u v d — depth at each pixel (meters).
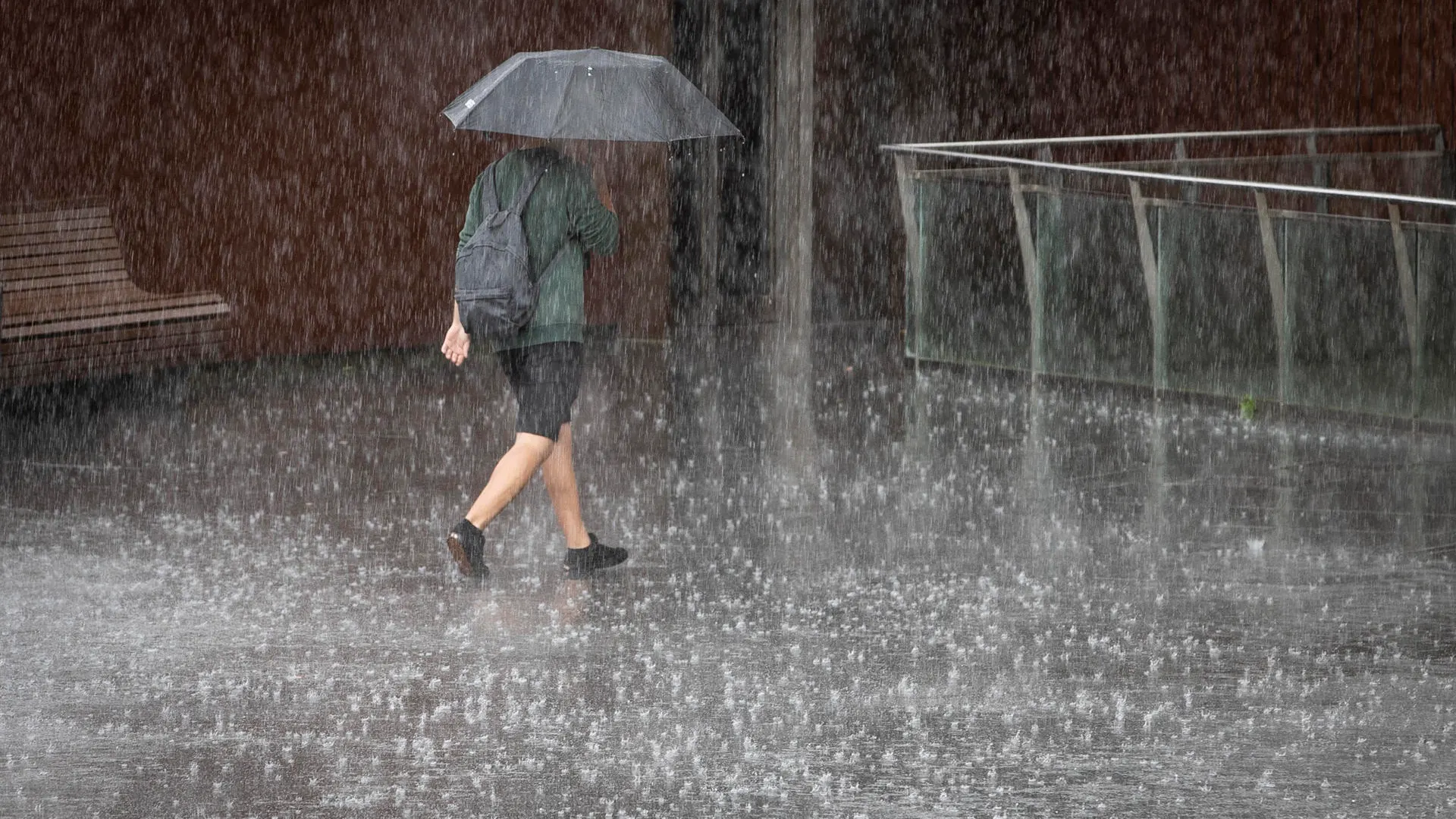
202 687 15.05
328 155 39.25
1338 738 13.81
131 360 31.16
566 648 16.31
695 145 43.19
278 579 18.89
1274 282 29.11
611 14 42.22
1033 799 12.54
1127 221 31.22
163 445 27.20
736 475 24.81
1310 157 38.59
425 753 13.46
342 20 39.25
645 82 19.05
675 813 12.27
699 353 38.81
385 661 15.86
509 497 18.72
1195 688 15.10
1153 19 45.34
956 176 34.03
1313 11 42.62
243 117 37.91
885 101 45.50
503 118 18.58
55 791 12.61
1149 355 31.17
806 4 43.22
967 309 34.12
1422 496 22.95
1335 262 28.25
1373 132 39.50
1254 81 43.78
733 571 19.33
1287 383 29.08
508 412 30.92
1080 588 18.50
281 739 13.77
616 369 36.12
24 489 23.66
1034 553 20.11
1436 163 40.22
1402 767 13.19
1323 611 17.55
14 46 34.22
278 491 23.75
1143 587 18.55
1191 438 27.45
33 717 14.25
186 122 37.03
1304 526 21.34
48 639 16.48
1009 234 33.16
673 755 13.42
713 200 43.41
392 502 23.02
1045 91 47.41
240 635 16.70
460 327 19.17
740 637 16.72
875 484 24.14
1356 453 26.00
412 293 40.91
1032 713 14.45
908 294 35.19
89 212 33.25
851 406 30.89
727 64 43.84
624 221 42.12
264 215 38.31
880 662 15.90
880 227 45.69
